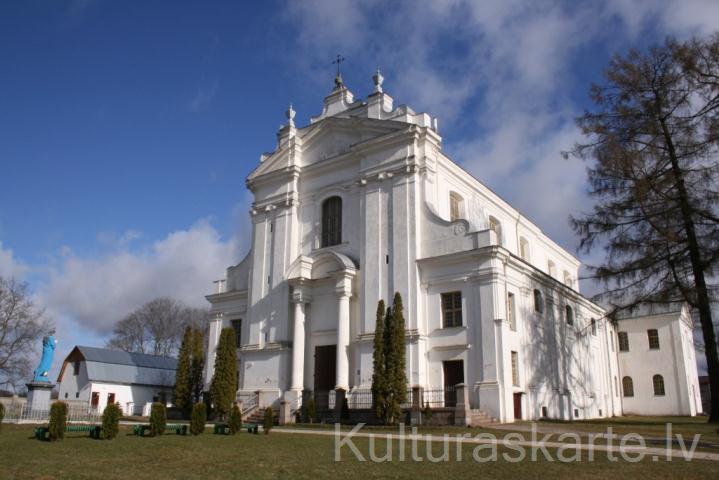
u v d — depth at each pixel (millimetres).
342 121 34812
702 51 28094
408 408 25750
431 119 32281
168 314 79000
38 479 11250
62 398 54125
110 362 54906
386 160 32094
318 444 17656
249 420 30547
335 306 32094
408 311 29188
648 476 11438
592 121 30141
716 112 28078
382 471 12172
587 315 41062
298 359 32000
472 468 12531
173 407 34969
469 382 27219
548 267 47625
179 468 12805
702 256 26922
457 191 34750
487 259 28000
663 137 28703
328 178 35156
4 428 22859
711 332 26688
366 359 29703
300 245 35219
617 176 28969
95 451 15773
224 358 31250
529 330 30812
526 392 29156
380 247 31062
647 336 50000
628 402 49531
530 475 11578
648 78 29156
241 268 38719
